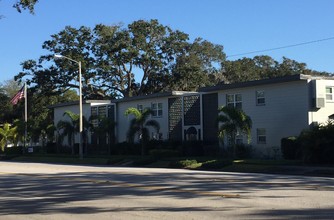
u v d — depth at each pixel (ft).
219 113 120.16
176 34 213.25
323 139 86.22
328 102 104.12
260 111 112.37
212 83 229.86
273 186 50.26
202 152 122.72
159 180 59.98
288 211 33.04
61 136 162.81
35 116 244.42
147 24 204.95
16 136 183.01
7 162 137.28
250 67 244.42
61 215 34.30
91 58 208.33
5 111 254.47
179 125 136.67
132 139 134.51
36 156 158.61
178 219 30.99
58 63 206.69
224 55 231.71
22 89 178.70
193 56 216.74
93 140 167.02
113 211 35.19
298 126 103.71
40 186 55.93
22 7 63.57
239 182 55.62
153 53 206.18
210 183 54.54
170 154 121.39
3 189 53.78
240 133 107.24
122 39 204.13
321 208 34.14
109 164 117.80
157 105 144.87
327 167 81.10
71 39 206.90
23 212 36.35
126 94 213.87
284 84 107.14
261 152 111.34
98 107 168.55
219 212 33.22
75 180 62.64
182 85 213.66
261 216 31.27
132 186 52.70
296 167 82.33
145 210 35.17
